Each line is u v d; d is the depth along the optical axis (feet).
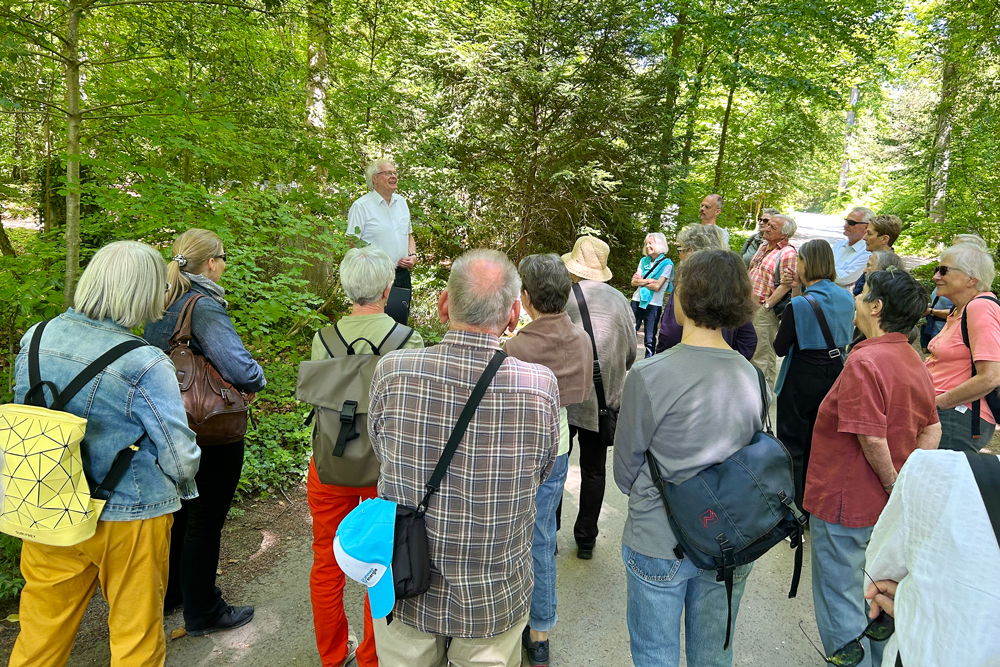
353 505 7.37
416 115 27.96
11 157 20.18
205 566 8.30
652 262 22.85
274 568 10.30
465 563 5.09
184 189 13.39
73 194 12.16
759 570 11.08
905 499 3.35
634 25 28.73
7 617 8.57
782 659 8.75
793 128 38.63
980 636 2.84
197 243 8.24
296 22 17.52
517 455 5.07
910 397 6.83
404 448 5.10
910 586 3.20
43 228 20.11
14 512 5.52
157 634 6.32
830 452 7.23
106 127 14.79
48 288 11.36
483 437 5.00
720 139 39.29
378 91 22.38
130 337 6.02
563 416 8.18
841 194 101.35
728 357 6.12
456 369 5.08
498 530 5.10
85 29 14.93
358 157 20.52
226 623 8.76
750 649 8.95
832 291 10.71
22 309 10.56
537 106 28.50
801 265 11.16
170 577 8.97
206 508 8.09
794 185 50.70
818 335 10.61
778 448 5.96
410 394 5.09
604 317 9.62
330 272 21.66
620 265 32.99
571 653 8.71
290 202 16.46
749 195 42.63
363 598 9.80
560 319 8.09
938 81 49.83
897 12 34.35
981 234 35.27
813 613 9.86
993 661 2.81
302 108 19.10
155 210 12.40
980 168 35.86
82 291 5.85
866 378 6.75
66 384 5.73
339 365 6.82
